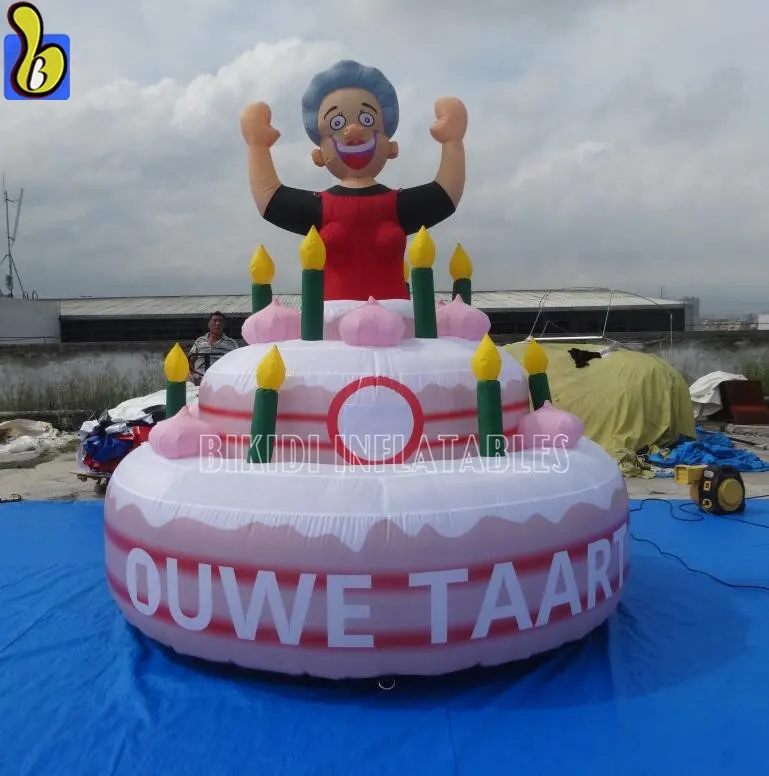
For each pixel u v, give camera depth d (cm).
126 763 287
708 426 1197
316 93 439
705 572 511
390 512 312
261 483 329
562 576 336
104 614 436
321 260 396
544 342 1225
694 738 302
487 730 307
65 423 1236
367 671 317
